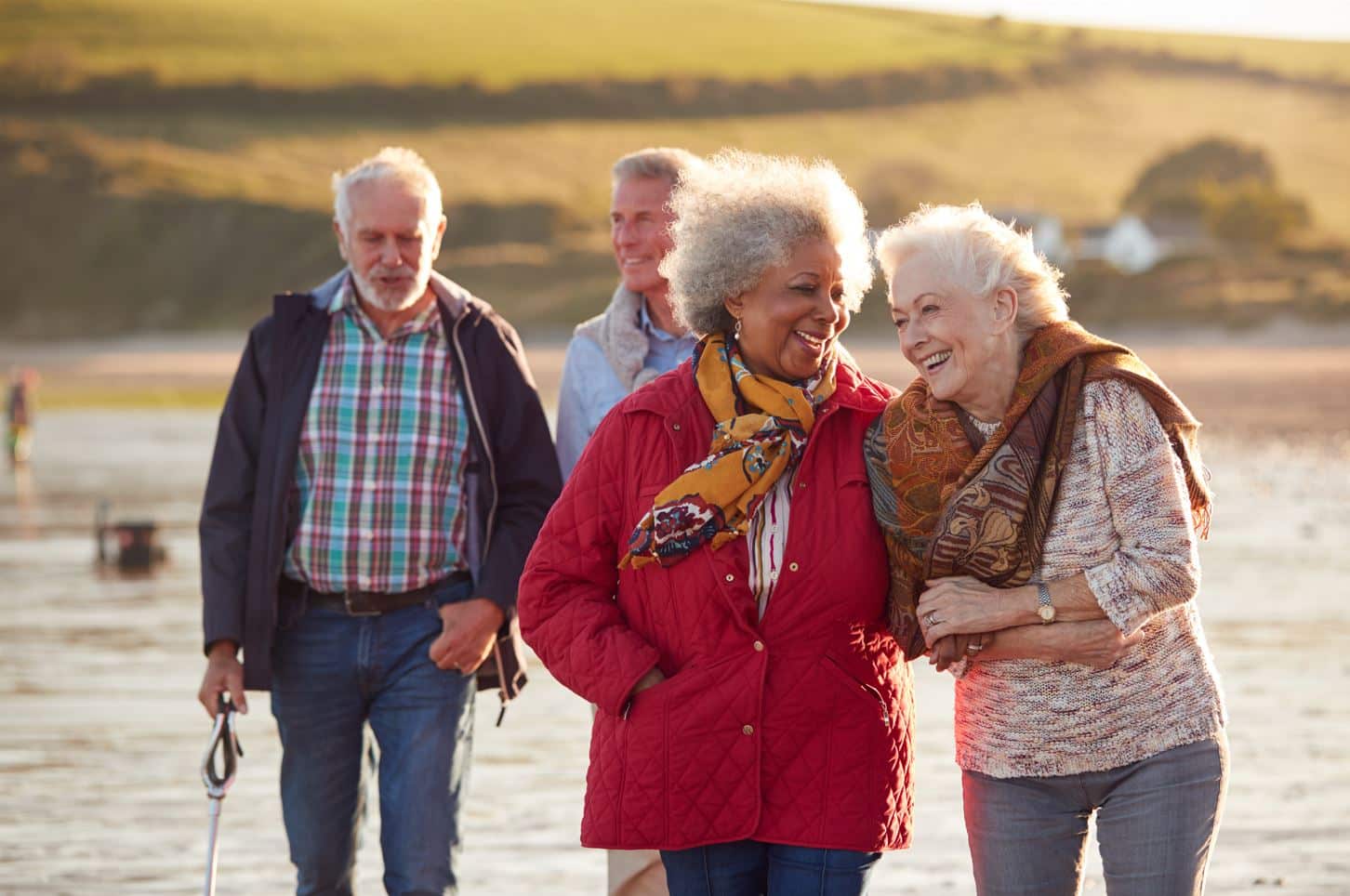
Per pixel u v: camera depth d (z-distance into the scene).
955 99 136.00
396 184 4.45
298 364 4.50
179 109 120.62
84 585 13.88
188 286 97.81
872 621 3.45
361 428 4.47
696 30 141.38
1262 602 12.22
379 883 5.96
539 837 6.45
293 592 4.46
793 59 138.12
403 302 4.46
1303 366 57.34
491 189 110.25
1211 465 23.80
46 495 21.44
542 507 4.62
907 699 3.54
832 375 3.50
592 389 4.75
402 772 4.40
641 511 3.46
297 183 110.62
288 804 4.49
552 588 3.53
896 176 117.19
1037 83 142.00
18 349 86.75
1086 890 5.66
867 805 3.39
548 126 124.75
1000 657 3.35
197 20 132.38
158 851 6.26
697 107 129.75
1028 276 3.38
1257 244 104.06
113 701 9.13
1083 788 3.37
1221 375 52.00
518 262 94.50
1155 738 3.32
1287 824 6.50
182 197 104.25
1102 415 3.31
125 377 60.53
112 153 111.06
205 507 4.51
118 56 125.56
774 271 3.40
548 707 8.98
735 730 3.36
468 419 4.54
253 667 4.41
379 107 124.19
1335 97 143.00
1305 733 8.09
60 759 7.77
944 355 3.36
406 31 134.75
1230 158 122.12
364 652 4.42
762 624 3.38
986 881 3.42
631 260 4.70
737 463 3.33
